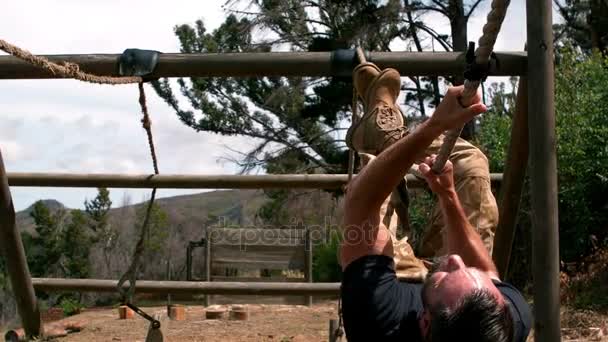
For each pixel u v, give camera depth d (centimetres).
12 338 698
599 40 2216
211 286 693
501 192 574
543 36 527
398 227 387
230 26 2205
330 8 2102
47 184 673
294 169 2225
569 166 1340
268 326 916
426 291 216
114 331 852
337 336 576
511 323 211
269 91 2247
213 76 570
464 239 278
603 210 1363
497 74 542
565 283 1165
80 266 2498
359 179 254
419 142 242
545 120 527
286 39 2131
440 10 2153
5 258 678
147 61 565
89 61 571
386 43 2153
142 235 632
